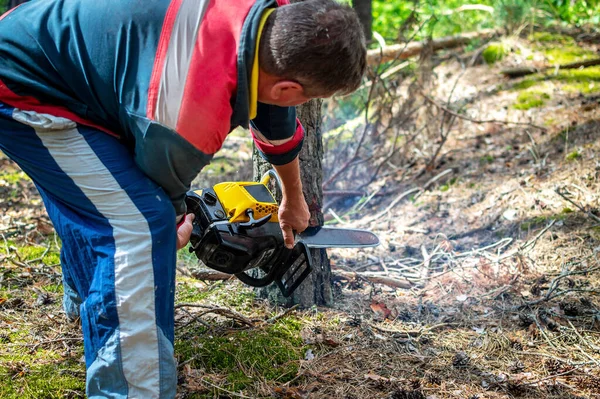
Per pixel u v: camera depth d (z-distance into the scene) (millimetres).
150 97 1560
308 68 1533
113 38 1596
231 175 4629
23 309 2662
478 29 6625
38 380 2135
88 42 1625
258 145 1993
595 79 5410
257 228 2119
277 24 1534
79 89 1688
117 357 1672
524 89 5418
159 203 1720
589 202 3584
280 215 2148
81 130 1720
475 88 5660
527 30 6500
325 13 1522
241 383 2166
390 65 4836
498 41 6312
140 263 1682
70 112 1718
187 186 1791
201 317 2590
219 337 2418
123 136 1776
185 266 3287
